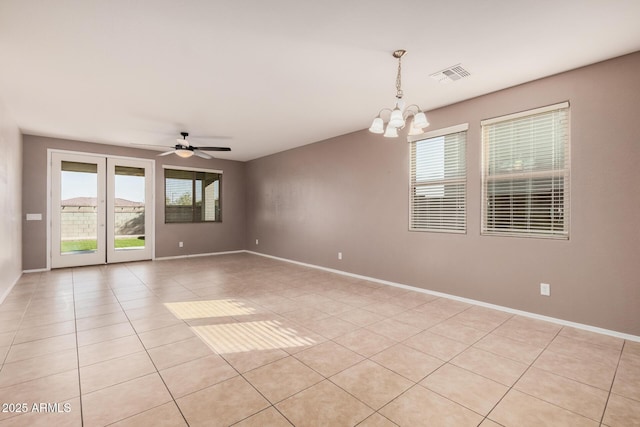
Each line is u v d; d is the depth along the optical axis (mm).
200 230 7625
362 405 1831
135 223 6695
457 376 2148
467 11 2131
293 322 3168
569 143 3039
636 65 2678
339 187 5602
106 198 6309
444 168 4078
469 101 3779
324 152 5922
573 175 3008
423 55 2742
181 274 5477
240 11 2127
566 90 3045
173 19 2209
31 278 5055
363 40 2504
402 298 4016
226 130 5254
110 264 6332
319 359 2389
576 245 2996
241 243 8375
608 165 2816
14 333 2846
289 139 5910
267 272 5695
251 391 1963
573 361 2352
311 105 4023
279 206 7129
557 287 3113
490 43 2543
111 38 2447
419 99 3801
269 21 2248
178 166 7230
